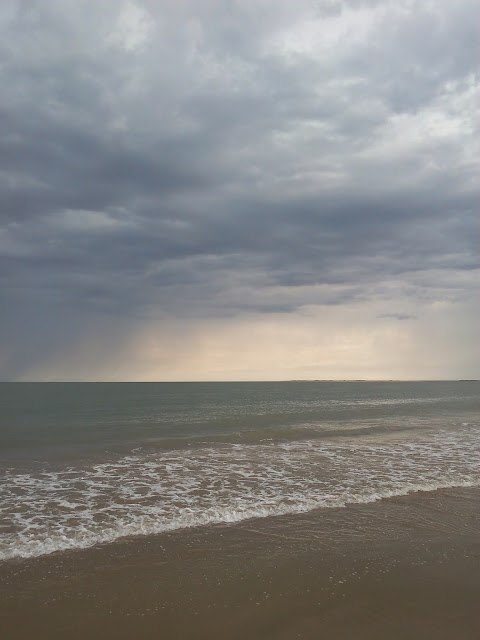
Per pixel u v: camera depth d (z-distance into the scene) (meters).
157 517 10.78
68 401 53.53
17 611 6.77
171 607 6.98
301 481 14.09
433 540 9.64
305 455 18.22
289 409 42.12
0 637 6.14
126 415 35.09
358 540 9.59
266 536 9.77
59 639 6.15
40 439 22.16
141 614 6.79
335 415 34.69
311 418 32.41
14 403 49.00
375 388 122.00
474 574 8.17
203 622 6.60
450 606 7.11
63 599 7.15
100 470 15.51
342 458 17.62
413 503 12.01
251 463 16.67
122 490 13.04
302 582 7.80
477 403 50.84
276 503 11.88
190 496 12.49
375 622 6.65
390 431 25.33
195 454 18.38
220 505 11.69
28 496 12.40
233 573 8.09
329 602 7.18
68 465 16.27
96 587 7.54
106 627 6.45
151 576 7.95
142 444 20.66
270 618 6.73
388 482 13.99
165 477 14.55
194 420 30.92
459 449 19.66
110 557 8.66
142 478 14.42
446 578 8.00
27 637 6.18
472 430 25.94
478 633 6.41
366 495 12.63
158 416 34.28
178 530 10.06
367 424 28.77
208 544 9.33
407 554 8.95
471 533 10.05
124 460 17.16
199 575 8.01
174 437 22.78
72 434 23.86
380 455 18.25
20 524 10.23
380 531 10.09
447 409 41.44
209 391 96.44
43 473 15.06
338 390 103.50
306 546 9.28
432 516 11.07
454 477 14.62
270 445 20.61
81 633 6.29
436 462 16.94
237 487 13.41
